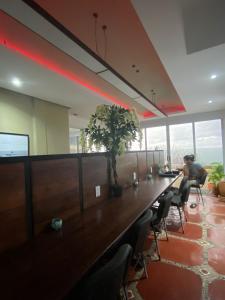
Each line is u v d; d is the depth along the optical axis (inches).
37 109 178.4
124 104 222.5
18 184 47.1
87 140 90.7
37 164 52.7
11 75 123.2
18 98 162.4
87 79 151.9
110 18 91.7
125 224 58.1
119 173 104.6
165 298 65.5
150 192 100.5
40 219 53.0
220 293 67.3
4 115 151.8
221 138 272.1
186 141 298.0
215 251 94.0
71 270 36.4
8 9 67.6
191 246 99.2
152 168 169.6
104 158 88.5
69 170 65.3
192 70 125.0
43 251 43.6
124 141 91.7
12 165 45.8
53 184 58.0
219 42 90.0
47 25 75.9
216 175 206.5
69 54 98.3
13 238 45.4
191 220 135.9
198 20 82.2
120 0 81.4
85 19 92.0
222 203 177.5
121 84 139.6
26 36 94.0
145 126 327.6
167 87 188.2
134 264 75.2
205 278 74.9
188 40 91.3
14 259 40.8
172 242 103.8
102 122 91.0
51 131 192.1
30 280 33.9
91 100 186.9
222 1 73.0
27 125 169.8
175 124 305.0
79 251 43.3
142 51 122.3
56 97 174.4
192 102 216.1
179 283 72.4
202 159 286.2
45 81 135.3
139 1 69.1
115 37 107.0
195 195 208.2
